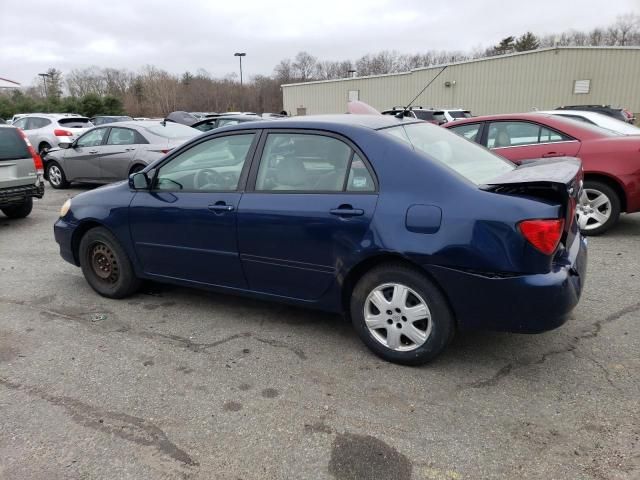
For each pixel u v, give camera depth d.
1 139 7.42
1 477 2.39
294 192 3.48
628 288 4.50
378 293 3.28
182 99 56.72
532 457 2.44
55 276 5.33
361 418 2.78
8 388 3.15
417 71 31.17
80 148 10.69
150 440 2.64
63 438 2.67
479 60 29.28
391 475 2.36
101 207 4.45
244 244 3.67
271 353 3.53
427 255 2.98
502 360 3.34
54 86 60.25
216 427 2.73
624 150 5.86
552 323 2.87
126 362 3.45
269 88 58.38
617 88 26.98
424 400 2.92
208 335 3.84
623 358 3.31
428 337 3.15
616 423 2.66
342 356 3.46
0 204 7.46
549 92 28.05
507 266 2.82
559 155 6.20
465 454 2.47
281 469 2.41
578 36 71.12
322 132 3.44
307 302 3.57
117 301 4.57
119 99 48.59
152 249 4.22
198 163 3.97
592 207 6.16
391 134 3.35
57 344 3.74
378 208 3.12
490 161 3.68
